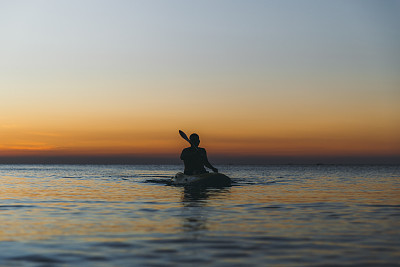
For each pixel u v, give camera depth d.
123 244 5.69
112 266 4.56
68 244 5.68
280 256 5.01
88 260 4.82
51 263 4.70
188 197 12.45
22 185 18.69
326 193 14.10
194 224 7.39
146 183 19.83
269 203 10.86
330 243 5.75
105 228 6.98
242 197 12.45
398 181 23.22
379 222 7.68
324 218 8.17
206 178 16.98
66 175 33.44
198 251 5.27
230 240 5.95
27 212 9.14
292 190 15.32
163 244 5.68
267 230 6.79
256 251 5.27
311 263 4.68
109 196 12.86
